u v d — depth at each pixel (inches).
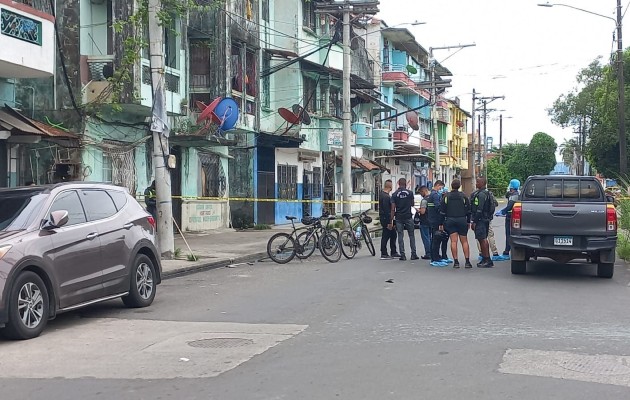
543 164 3464.6
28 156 663.8
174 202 890.1
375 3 896.3
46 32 568.7
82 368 261.4
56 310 328.8
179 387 235.1
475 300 411.2
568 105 2297.0
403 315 363.3
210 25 885.2
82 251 348.8
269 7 1150.3
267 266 610.9
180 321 354.0
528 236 503.5
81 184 375.6
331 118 1325.0
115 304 410.6
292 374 248.8
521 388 229.8
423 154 2080.5
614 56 1626.5
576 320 348.5
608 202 508.1
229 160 1096.2
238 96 981.8
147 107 714.2
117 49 689.6
